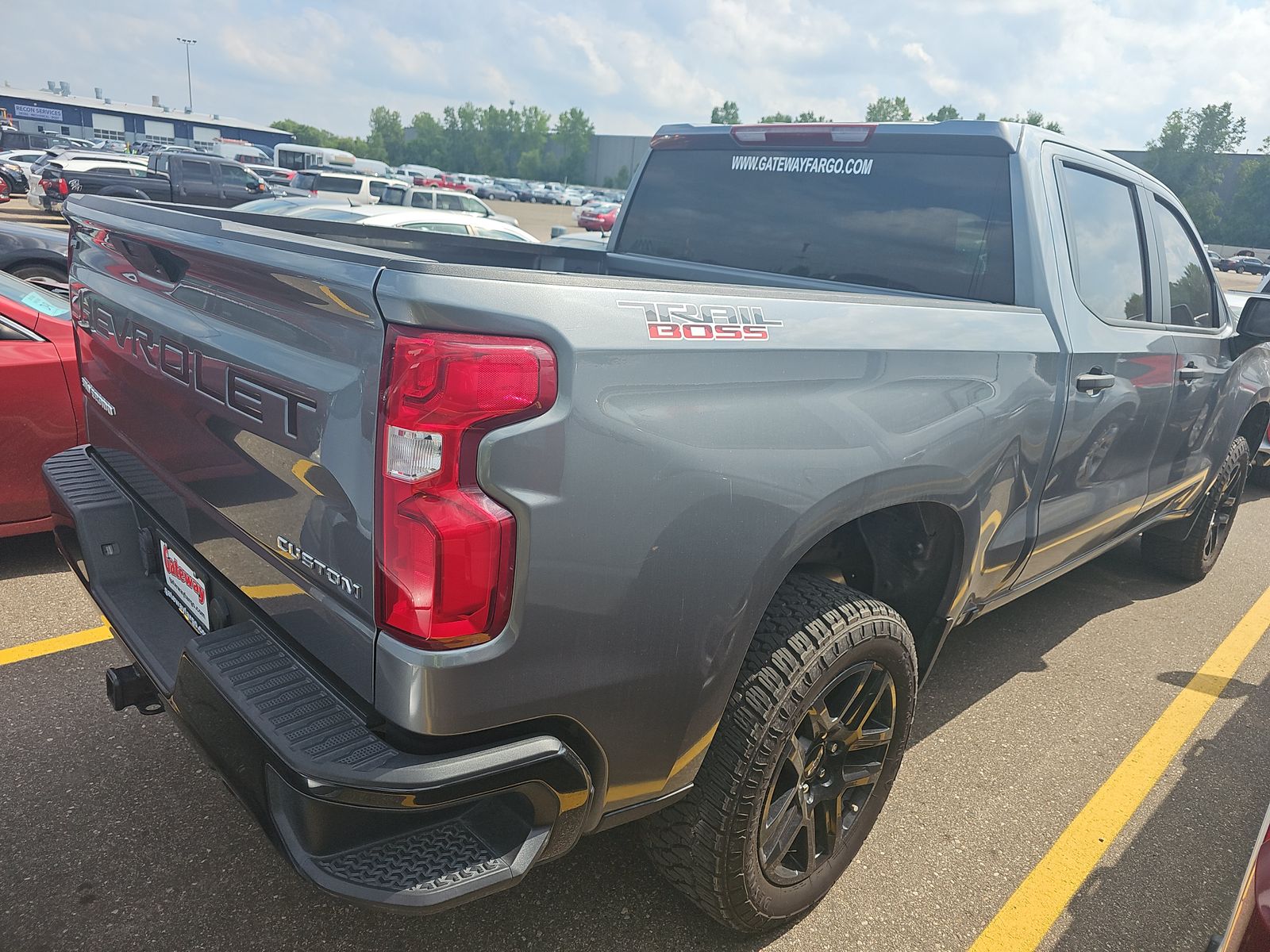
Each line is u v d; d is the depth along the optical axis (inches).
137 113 3887.8
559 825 65.0
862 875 99.3
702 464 65.7
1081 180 121.6
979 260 113.6
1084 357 113.0
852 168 126.3
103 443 101.3
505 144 6230.3
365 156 6077.8
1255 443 194.5
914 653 91.0
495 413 55.1
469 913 88.6
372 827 60.3
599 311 59.7
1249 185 3735.2
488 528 56.0
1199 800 118.3
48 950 80.8
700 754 74.4
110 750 110.0
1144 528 163.8
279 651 68.3
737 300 70.0
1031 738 130.6
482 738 60.6
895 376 83.4
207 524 78.2
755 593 71.8
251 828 98.1
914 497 87.4
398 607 56.9
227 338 69.5
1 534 158.6
